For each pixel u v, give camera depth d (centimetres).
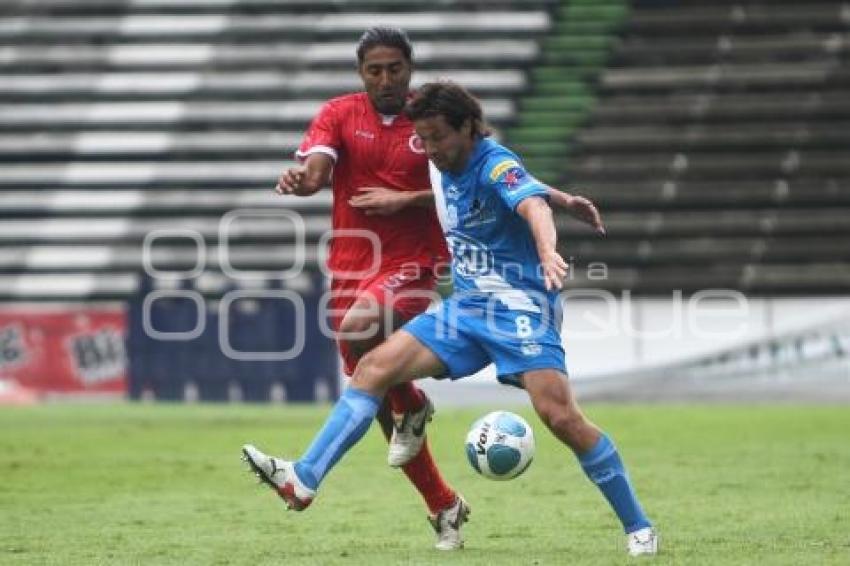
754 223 10794
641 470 4731
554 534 3231
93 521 3559
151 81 12138
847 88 11519
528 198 2561
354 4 12369
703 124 11481
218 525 3469
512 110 11694
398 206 2986
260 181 11538
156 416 7831
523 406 8581
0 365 9181
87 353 9125
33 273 11262
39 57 12344
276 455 5441
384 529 3375
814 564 2639
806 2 12012
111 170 11731
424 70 11988
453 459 5266
